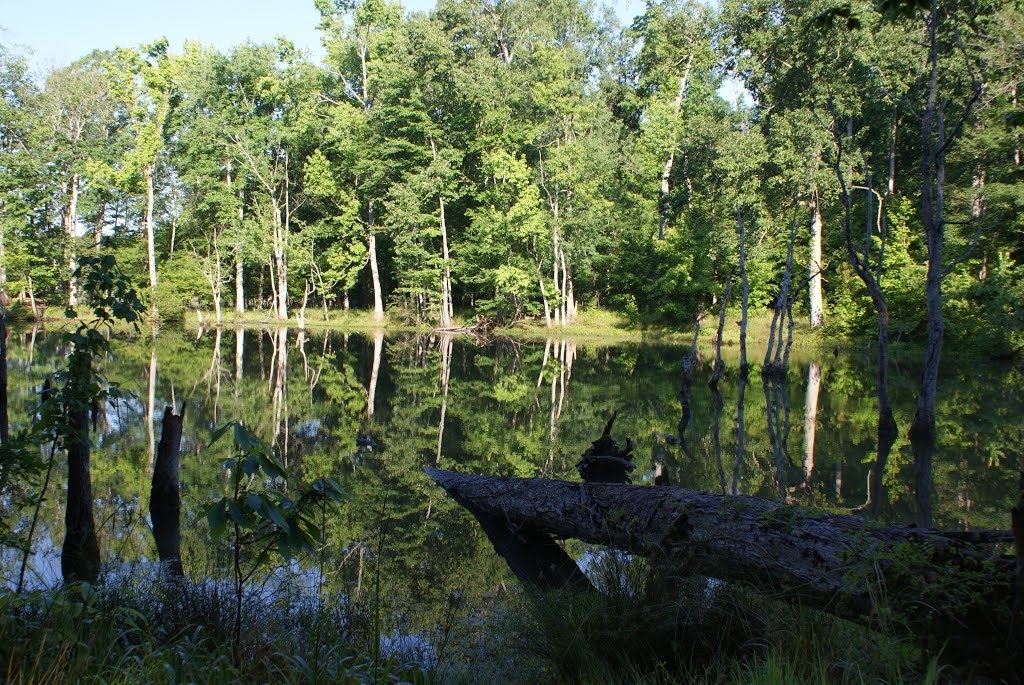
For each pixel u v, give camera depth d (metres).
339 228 43.88
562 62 38.31
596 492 6.69
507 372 23.56
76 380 5.77
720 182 33.91
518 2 38.91
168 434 8.04
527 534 7.43
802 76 32.62
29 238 39.44
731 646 3.92
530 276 38.72
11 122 40.84
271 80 42.38
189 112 42.75
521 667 4.19
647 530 5.73
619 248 39.97
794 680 3.20
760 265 34.84
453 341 35.88
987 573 3.70
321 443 12.26
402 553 6.82
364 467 10.53
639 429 13.87
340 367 24.05
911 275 27.12
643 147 39.88
